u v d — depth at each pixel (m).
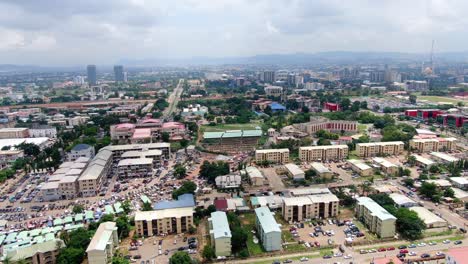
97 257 192.38
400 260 197.12
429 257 199.62
